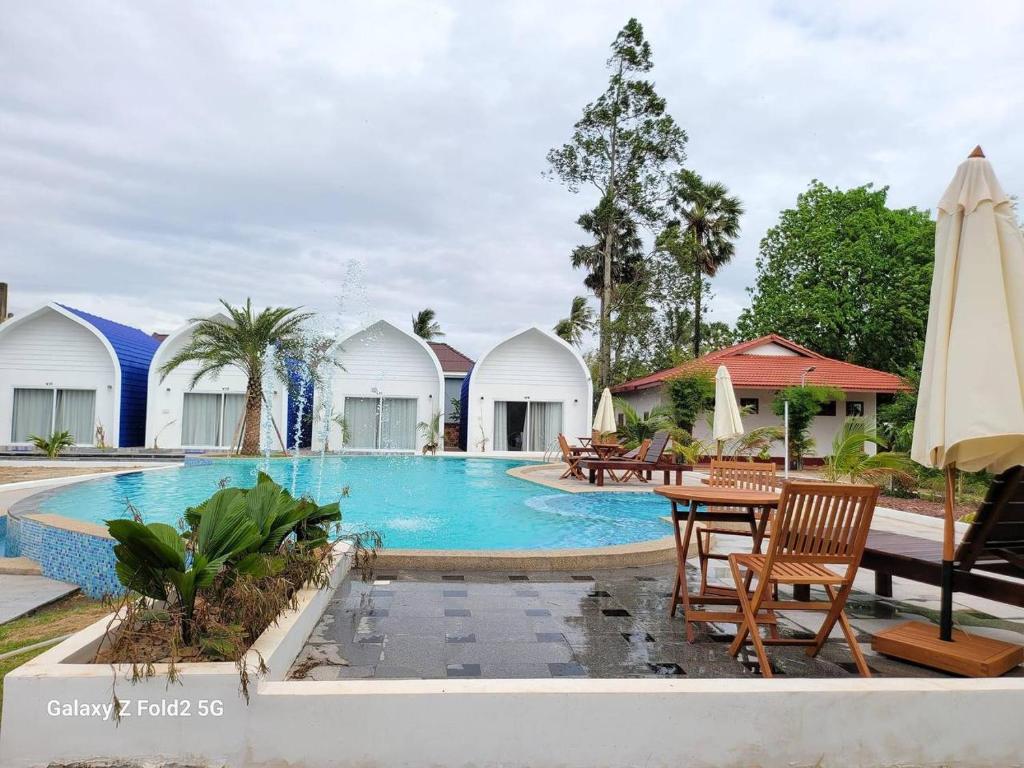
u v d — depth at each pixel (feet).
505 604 18.43
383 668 13.42
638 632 16.14
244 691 10.30
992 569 17.01
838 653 15.01
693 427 83.20
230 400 79.92
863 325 102.89
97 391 75.66
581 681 11.10
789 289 108.58
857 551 13.67
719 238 128.57
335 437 82.02
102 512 36.40
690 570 22.95
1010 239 13.24
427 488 51.08
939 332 13.65
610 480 54.54
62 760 10.14
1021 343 12.80
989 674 13.24
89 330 75.25
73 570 22.35
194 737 10.29
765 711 11.00
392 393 83.92
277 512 16.01
